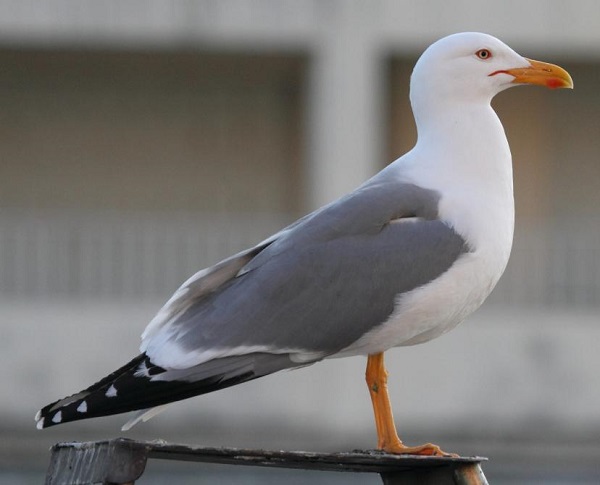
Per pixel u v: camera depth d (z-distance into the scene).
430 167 7.95
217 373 7.53
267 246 7.95
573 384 16.23
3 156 19.05
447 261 7.64
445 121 8.02
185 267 17.95
